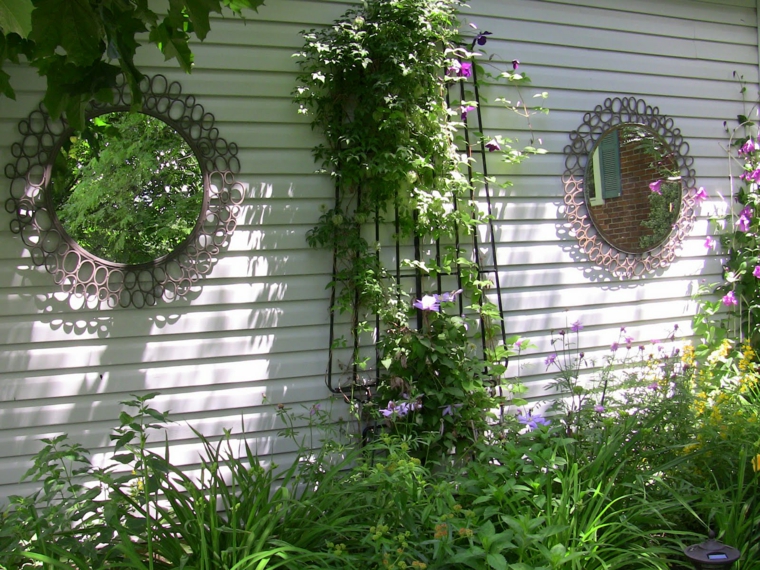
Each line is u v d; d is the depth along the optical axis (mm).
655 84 3973
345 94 3238
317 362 3188
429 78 3275
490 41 3574
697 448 2719
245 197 3098
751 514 2422
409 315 3328
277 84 3154
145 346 2959
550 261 3703
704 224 4121
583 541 2047
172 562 2002
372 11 3209
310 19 3217
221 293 3057
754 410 3031
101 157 2939
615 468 2514
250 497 2193
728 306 4152
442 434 3045
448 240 3484
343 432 3148
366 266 3174
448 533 1929
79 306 2881
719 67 4168
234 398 3066
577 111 3771
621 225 3859
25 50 1879
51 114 1817
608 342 3824
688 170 4070
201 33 1849
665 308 3986
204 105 3043
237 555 1935
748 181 4207
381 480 2168
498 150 3520
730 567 1994
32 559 1944
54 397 2852
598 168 3814
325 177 3225
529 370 3631
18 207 2803
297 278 3170
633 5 3902
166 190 3006
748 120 4219
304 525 2092
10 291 2811
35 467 2092
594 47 3803
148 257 2963
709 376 3494
